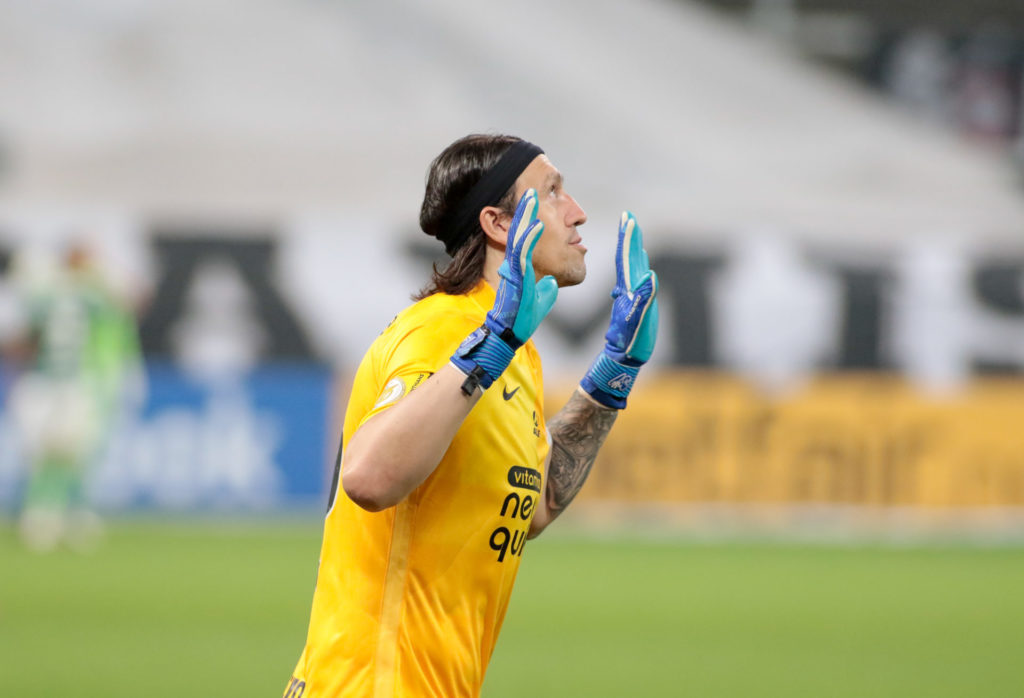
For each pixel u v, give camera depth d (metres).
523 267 8.40
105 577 35.62
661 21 73.94
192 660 24.47
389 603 8.66
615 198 69.38
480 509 8.79
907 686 23.05
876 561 42.50
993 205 69.56
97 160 67.81
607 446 52.78
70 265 42.78
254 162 68.62
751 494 53.09
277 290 55.59
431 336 8.70
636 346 10.16
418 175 69.50
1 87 68.75
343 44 71.69
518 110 71.75
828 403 53.38
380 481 8.10
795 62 72.81
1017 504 53.59
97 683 22.27
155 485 51.00
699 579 37.62
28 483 50.12
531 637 27.88
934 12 71.88
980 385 56.12
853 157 70.62
